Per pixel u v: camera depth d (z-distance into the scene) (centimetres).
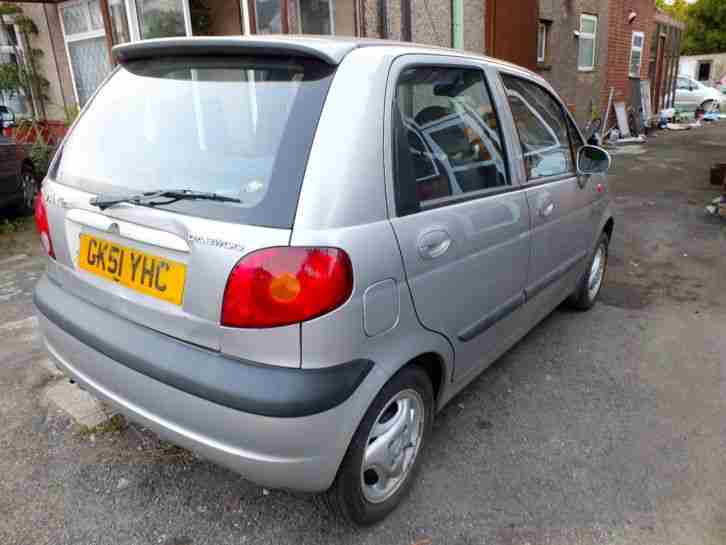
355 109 181
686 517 222
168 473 243
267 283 162
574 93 1262
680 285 478
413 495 232
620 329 394
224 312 168
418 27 761
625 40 1417
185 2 793
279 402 163
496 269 253
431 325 212
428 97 219
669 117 1806
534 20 945
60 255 225
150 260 186
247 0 724
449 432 275
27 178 729
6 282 470
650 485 240
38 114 1055
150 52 215
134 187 199
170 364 178
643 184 894
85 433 269
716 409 297
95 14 893
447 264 215
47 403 293
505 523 219
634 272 511
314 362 168
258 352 167
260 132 181
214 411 170
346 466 191
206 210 175
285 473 171
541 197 290
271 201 168
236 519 219
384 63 197
